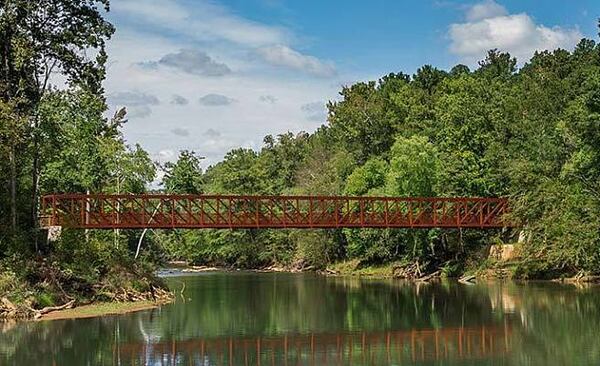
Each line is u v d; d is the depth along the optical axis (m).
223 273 93.12
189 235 111.19
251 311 47.50
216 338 36.38
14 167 48.66
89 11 50.06
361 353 32.22
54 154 58.25
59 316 42.28
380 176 86.38
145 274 54.59
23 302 41.66
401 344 34.34
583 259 60.94
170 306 49.72
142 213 57.03
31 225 51.59
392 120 100.31
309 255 96.94
